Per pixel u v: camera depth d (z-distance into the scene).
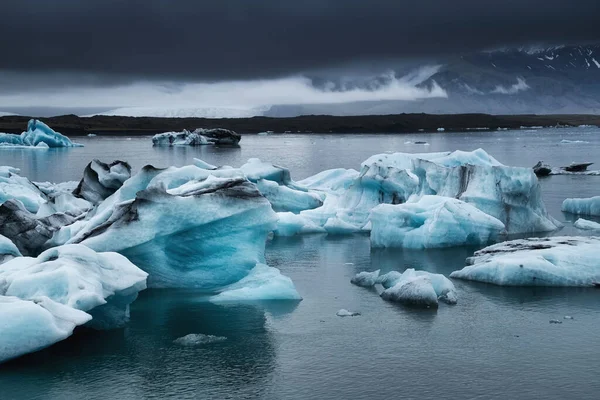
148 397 11.09
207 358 12.70
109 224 17.11
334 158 71.62
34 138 91.88
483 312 15.16
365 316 15.02
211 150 88.88
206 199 16.98
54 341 12.05
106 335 13.92
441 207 22.39
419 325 14.38
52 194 29.64
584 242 19.05
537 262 17.19
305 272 19.31
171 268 17.23
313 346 13.24
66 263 13.56
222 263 17.33
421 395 11.09
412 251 21.91
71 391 11.27
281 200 29.59
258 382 11.61
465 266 19.36
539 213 25.11
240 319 14.86
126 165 29.28
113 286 13.81
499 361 12.39
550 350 12.88
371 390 11.27
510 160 63.75
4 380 11.62
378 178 26.81
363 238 24.72
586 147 87.75
